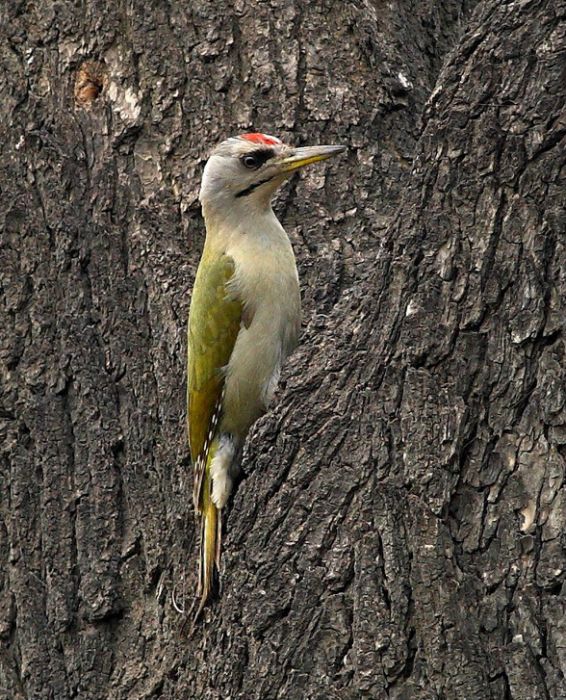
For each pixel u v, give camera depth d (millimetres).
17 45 11203
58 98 10945
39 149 10758
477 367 8578
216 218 10609
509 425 8453
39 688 9852
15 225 10680
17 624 10055
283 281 10500
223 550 9031
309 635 8430
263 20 10750
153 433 10125
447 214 8859
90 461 10086
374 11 10812
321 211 10469
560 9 8883
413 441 8523
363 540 8445
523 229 8672
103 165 10672
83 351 10281
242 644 8648
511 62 8898
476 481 8422
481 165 8836
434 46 11133
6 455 10328
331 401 8820
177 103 10719
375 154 10453
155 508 9969
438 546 8305
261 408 10828
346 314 9180
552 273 8562
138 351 10258
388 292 8898
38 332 10422
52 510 10094
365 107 10555
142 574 9891
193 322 10383
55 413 10266
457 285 8719
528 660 8000
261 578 8641
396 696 8141
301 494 8680
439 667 8078
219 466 10211
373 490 8531
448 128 8953
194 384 10359
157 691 9492
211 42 10742
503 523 8305
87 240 10508
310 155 10297
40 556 10094
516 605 8141
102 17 10969
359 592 8352
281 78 10641
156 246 10453
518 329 8539
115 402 10203
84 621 9891
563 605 8062
